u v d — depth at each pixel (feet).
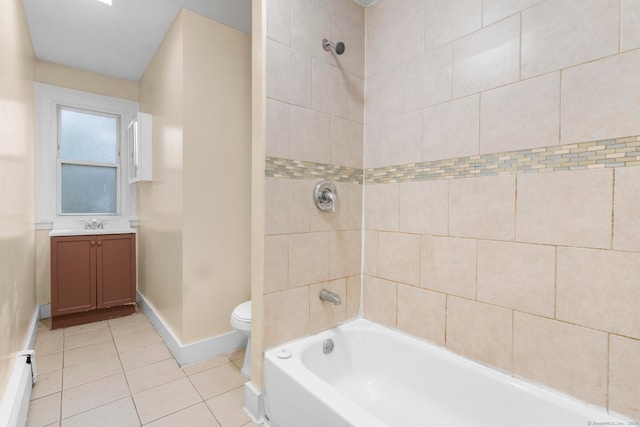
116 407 5.30
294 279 5.31
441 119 5.03
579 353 3.70
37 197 9.37
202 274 7.00
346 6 5.97
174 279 7.18
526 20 4.07
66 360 6.88
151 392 5.73
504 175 4.30
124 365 6.68
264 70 4.84
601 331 3.54
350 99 6.08
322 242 5.71
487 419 4.32
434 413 4.83
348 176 6.09
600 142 3.52
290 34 5.13
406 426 4.74
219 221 7.27
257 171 5.00
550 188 3.90
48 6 6.88
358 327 5.98
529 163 4.07
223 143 7.33
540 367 4.00
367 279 6.33
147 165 8.85
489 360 4.49
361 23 6.24
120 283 9.76
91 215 10.41
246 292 7.78
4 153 4.82
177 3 6.63
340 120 5.92
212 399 5.55
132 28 7.71
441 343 5.08
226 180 7.38
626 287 3.37
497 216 4.38
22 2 6.64
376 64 6.09
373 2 6.14
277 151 5.02
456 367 4.69
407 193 5.57
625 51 3.35
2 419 3.98
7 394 4.56
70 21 7.43
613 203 3.45
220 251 7.29
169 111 7.49
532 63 4.02
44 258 9.43
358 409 3.55
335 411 3.54
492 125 4.41
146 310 9.67
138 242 10.91
